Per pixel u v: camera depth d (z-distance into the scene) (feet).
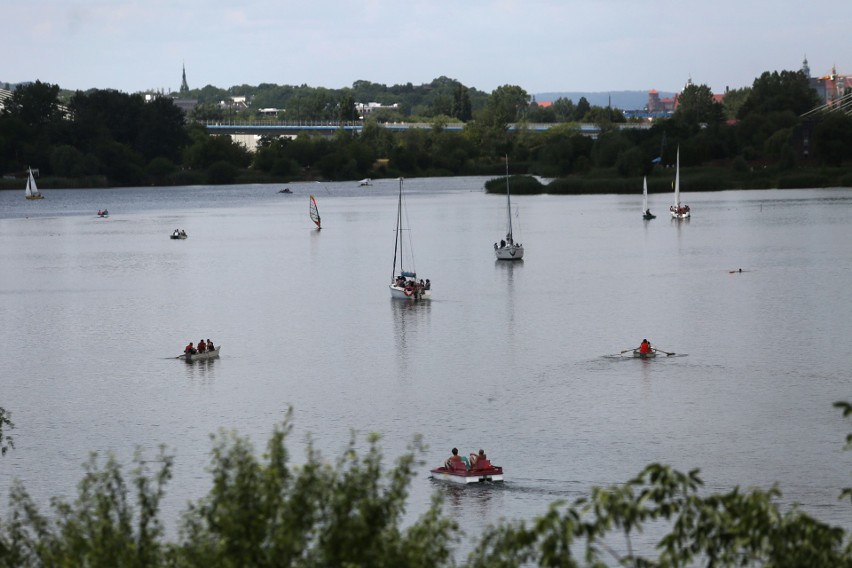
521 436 615.16
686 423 629.92
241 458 264.72
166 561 265.54
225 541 245.24
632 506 231.09
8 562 294.05
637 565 240.32
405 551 248.93
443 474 539.70
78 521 281.74
